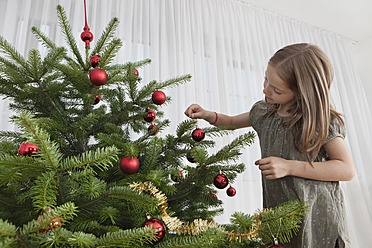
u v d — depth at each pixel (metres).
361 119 2.47
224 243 0.48
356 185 2.18
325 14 2.40
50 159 0.34
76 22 1.55
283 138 0.84
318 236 0.74
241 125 1.05
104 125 0.59
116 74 0.60
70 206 0.32
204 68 1.90
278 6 2.30
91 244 0.30
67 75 0.58
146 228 0.34
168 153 0.61
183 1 1.96
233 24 2.13
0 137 0.55
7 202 0.42
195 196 0.59
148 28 1.76
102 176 0.54
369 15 2.41
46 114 0.62
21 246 0.29
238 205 1.68
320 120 0.77
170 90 1.70
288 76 0.81
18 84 0.56
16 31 1.45
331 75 0.87
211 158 0.56
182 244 0.38
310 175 0.71
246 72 2.06
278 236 0.48
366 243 2.04
